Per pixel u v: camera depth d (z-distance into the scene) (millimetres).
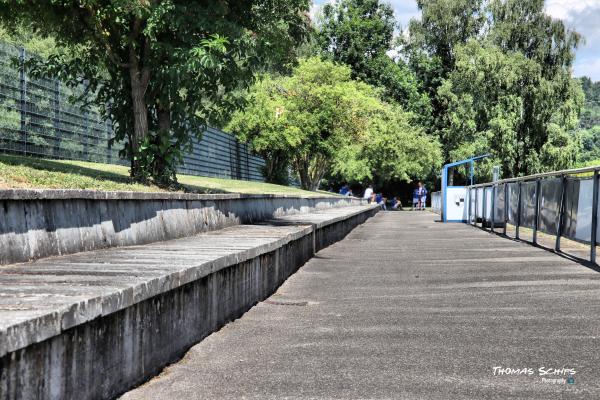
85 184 8570
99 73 13594
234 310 5941
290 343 4871
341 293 7324
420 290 7328
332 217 15562
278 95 38875
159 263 5043
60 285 3752
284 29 13125
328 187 75562
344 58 66438
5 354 2535
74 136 17828
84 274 4312
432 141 62531
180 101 12641
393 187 76625
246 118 34969
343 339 4953
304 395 3611
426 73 67000
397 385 3770
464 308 6148
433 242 14570
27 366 2709
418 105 65562
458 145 56125
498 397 3547
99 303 3275
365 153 52656
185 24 11312
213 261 5191
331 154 40688
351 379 3898
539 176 12156
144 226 7449
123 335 3639
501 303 6371
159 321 4164
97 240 6387
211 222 9969
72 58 13148
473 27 62875
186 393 3678
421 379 3881
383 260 10703
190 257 5559
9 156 11438
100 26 11750
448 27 63250
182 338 4594
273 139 35781
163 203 8031
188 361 4402
